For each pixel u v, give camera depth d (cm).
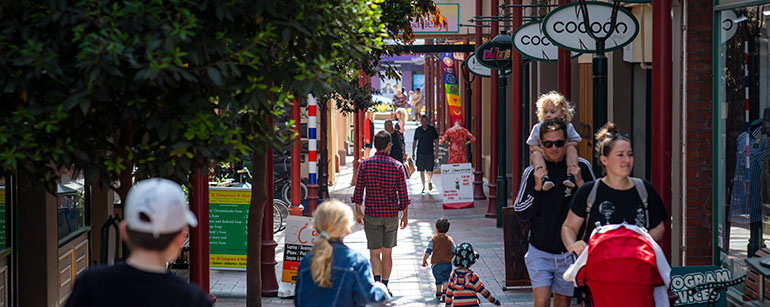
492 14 3322
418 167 4275
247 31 996
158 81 839
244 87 963
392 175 1980
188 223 688
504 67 2903
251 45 938
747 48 1612
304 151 3741
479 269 2295
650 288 1003
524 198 1318
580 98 3288
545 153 1310
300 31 989
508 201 4141
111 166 955
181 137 946
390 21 2128
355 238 2880
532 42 2281
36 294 1402
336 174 5425
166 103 937
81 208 1664
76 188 1628
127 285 652
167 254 671
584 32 1802
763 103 1561
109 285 652
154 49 845
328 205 986
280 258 2458
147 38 852
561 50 2072
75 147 924
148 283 654
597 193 1118
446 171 3719
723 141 1711
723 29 1698
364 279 976
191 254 1512
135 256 667
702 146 1755
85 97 845
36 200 1388
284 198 3712
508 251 1994
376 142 1989
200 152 937
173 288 660
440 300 1936
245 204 2208
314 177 3238
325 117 3825
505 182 3117
